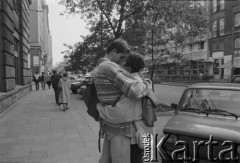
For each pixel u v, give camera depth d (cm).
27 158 614
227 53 4638
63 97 1377
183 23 1554
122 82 311
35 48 5112
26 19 2539
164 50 1587
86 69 2275
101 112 330
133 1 1590
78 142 749
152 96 326
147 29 1597
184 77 5450
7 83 1389
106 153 345
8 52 1423
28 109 1430
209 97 584
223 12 4766
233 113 532
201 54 5272
